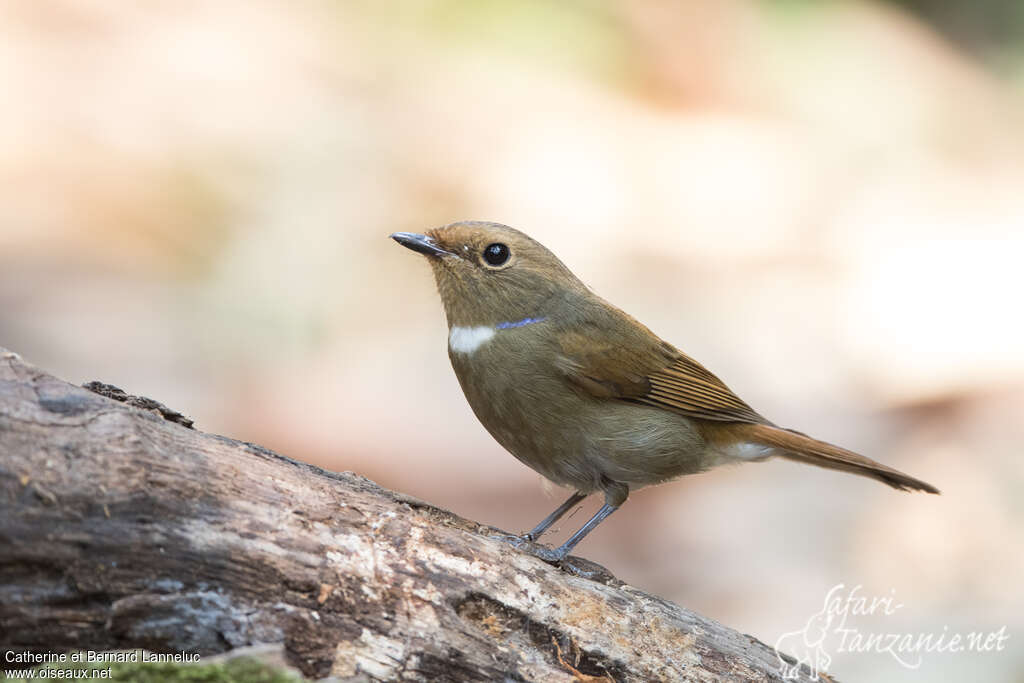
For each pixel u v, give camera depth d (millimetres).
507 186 18297
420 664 5316
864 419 14422
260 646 4836
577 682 5691
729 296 16828
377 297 14945
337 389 12812
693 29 23312
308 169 16750
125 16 18953
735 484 13023
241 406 12430
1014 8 26688
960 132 23781
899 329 16516
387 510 5508
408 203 16969
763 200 19766
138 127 16500
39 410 4809
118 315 13000
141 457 4902
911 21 26422
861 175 21625
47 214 14336
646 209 18781
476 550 5656
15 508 4637
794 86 23391
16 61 17172
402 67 20219
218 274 14633
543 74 21453
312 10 20844
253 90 18047
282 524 5176
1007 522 12445
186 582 4945
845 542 11992
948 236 19672
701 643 6176
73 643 4836
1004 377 15336
